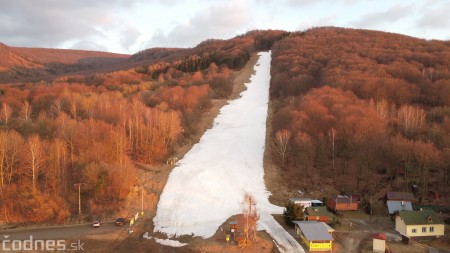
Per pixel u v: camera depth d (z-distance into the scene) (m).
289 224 64.94
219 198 76.44
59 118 97.75
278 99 150.12
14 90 139.62
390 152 84.31
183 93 143.12
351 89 129.25
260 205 73.62
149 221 67.75
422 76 136.75
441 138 90.12
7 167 73.69
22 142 79.56
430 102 121.81
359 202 75.94
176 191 79.56
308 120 101.94
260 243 57.28
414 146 81.94
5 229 62.97
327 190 81.31
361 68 152.75
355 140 87.19
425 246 57.22
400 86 127.56
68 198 71.62
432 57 165.62
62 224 65.62
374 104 113.62
